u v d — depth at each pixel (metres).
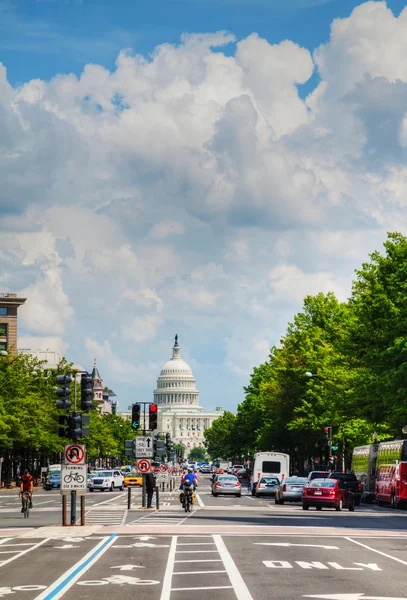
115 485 107.31
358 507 67.06
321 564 24.41
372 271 73.69
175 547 29.45
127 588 19.72
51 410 122.19
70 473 39.34
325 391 87.44
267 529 37.78
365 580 20.98
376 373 68.81
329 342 94.75
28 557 26.78
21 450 121.56
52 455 146.62
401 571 22.89
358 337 71.19
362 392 71.62
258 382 146.88
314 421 94.31
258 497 86.00
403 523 43.41
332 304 101.62
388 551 28.30
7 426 95.62
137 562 25.03
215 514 50.78
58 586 20.12
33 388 119.88
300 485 66.69
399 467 63.44
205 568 23.47
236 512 53.44
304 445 109.94
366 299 70.81
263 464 92.75
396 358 64.88
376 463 72.75
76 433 39.22
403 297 65.44
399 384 64.00
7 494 92.75
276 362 111.12
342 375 80.31
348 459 100.31
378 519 46.94
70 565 24.50
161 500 74.81
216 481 86.44
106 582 20.78
